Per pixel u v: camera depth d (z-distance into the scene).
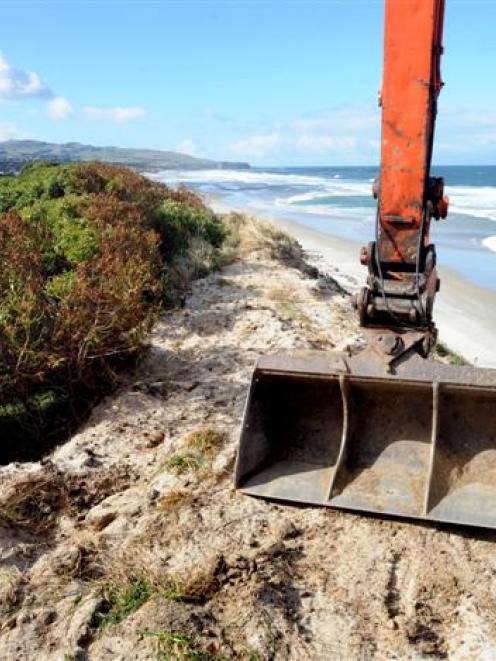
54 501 4.86
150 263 9.84
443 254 20.34
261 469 4.79
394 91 4.32
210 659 3.38
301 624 3.66
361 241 23.58
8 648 3.53
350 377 4.55
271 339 8.30
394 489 4.47
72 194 13.83
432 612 3.73
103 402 6.66
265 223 17.42
